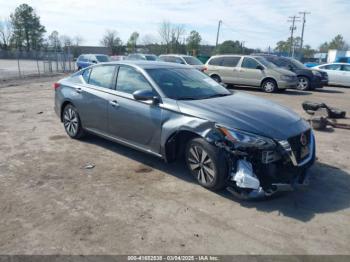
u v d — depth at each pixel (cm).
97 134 552
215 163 382
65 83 613
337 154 564
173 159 443
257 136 363
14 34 7750
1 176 439
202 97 460
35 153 532
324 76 1680
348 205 380
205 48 6975
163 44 6325
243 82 1527
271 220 344
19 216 341
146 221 336
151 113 443
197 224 333
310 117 817
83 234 312
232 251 293
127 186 414
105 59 2384
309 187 425
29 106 980
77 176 443
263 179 374
